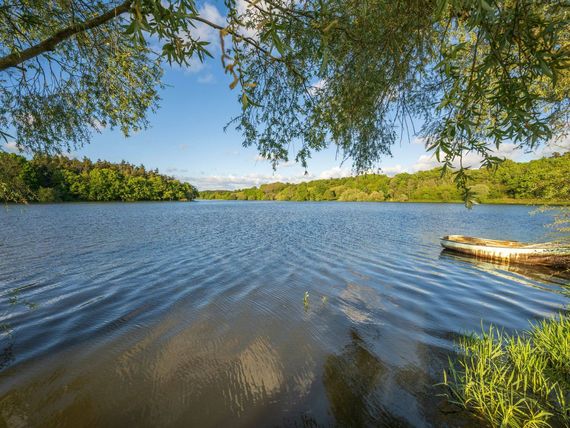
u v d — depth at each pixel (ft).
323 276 42.60
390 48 8.70
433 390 17.08
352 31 9.05
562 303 31.65
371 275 43.19
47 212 161.68
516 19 4.45
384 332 24.84
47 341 23.49
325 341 23.43
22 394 17.42
